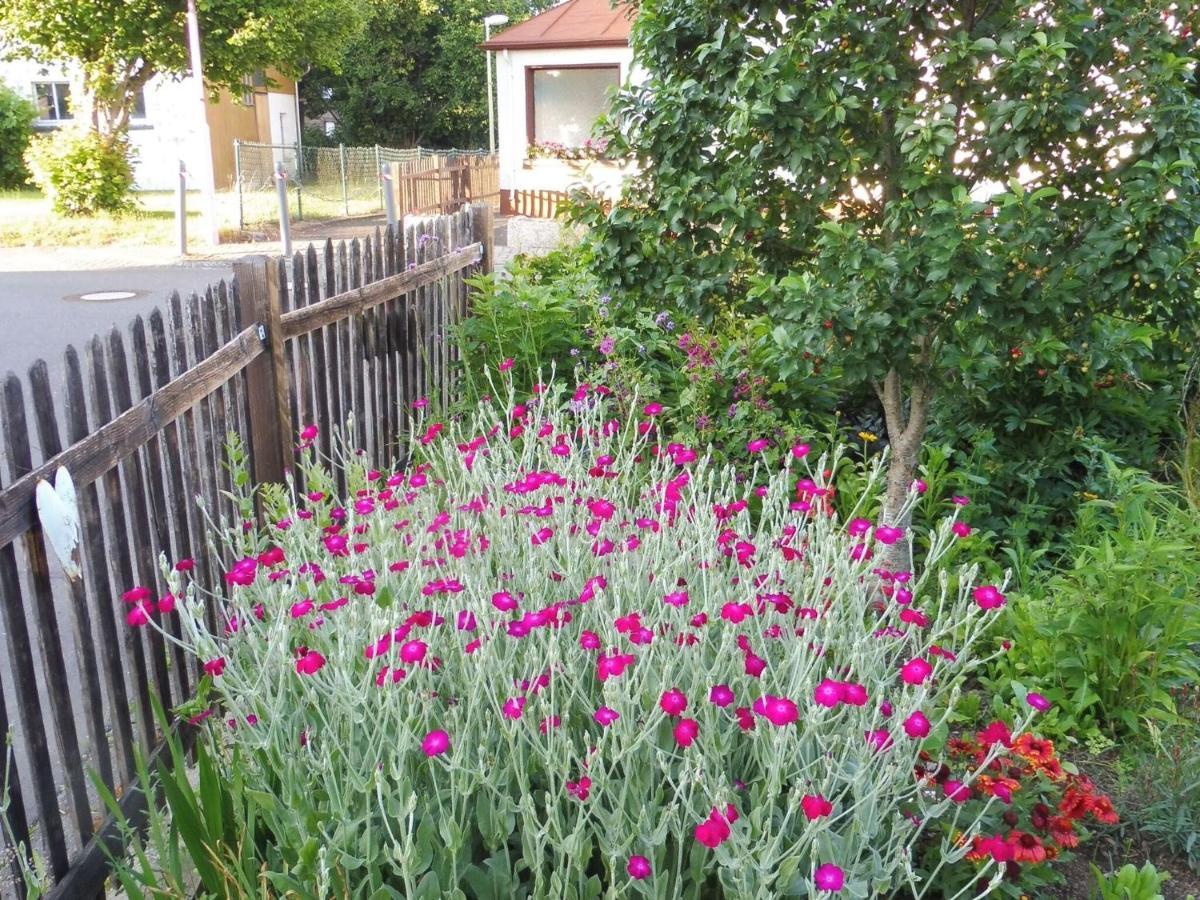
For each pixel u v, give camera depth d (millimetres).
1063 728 3016
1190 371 5039
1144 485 3934
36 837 2670
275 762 2207
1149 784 2770
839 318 3346
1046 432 4852
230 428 3465
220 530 3314
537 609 2586
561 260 7242
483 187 21453
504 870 2043
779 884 1898
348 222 20109
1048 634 3223
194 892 2279
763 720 2102
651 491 3357
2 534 2123
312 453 4145
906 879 2129
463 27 34438
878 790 2031
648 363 5574
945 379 3990
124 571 2707
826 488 3066
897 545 3646
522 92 18281
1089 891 2471
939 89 3344
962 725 3086
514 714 1977
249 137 28344
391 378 5098
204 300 3273
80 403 2465
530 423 4074
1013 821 2287
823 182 3547
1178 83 3211
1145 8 3256
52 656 2342
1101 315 4113
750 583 2613
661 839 1910
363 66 33938
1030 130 3250
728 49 3617
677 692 1963
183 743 2986
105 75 17516
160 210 19344
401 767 1940
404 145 36938
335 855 1968
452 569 2674
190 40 16266
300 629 2668
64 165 17281
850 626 2613
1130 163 3342
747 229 3811
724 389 4797
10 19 16797
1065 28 3127
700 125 3760
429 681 2285
